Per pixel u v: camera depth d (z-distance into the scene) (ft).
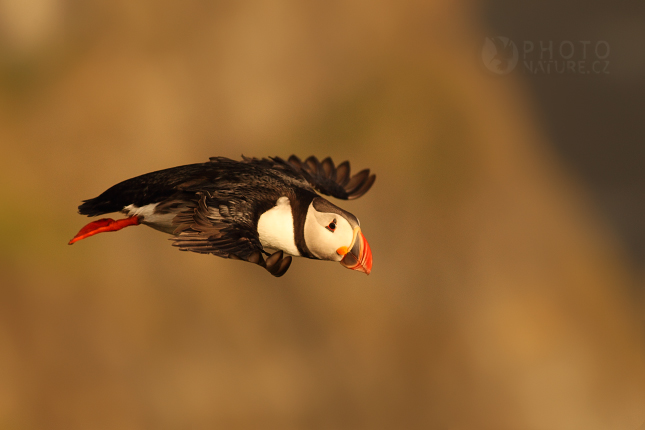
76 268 49.34
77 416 46.85
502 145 59.67
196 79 53.67
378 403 50.70
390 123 57.00
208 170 21.63
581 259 59.11
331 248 21.90
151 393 47.98
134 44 54.03
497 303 55.06
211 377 48.67
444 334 52.75
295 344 50.85
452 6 62.54
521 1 65.31
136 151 51.52
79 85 52.85
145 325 49.03
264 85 54.85
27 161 50.55
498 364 53.42
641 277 61.00
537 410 52.08
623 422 52.49
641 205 62.39
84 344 48.11
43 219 49.85
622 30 65.92
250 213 19.83
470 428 51.21
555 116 64.18
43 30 53.88
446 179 57.00
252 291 51.06
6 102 52.29
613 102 65.87
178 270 50.49
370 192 55.47
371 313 52.42
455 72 60.39
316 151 54.80
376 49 58.70
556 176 62.90
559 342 55.16
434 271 54.29
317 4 57.36
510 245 56.85
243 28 55.31
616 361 54.65
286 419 49.24
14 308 47.88
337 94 56.59
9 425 45.75
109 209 21.22
